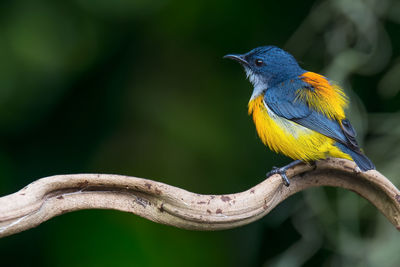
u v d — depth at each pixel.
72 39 10.40
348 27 10.56
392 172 10.02
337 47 10.48
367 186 5.84
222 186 10.59
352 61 10.25
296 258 10.12
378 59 10.67
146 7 10.75
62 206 4.69
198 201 4.82
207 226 4.86
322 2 10.82
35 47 10.07
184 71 11.26
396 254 9.49
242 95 11.23
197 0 11.07
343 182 5.92
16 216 4.41
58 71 10.23
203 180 10.56
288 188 5.74
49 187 4.60
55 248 9.57
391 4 10.65
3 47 9.88
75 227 9.67
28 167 10.16
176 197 4.77
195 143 10.76
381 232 9.70
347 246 9.79
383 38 10.73
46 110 10.25
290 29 11.45
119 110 10.79
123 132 10.73
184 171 10.57
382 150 10.41
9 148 10.13
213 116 11.05
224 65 11.33
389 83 10.57
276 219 10.69
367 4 10.20
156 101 10.96
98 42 10.59
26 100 10.05
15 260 9.60
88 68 10.55
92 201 4.78
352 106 10.24
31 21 10.13
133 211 4.86
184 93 11.16
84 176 4.73
